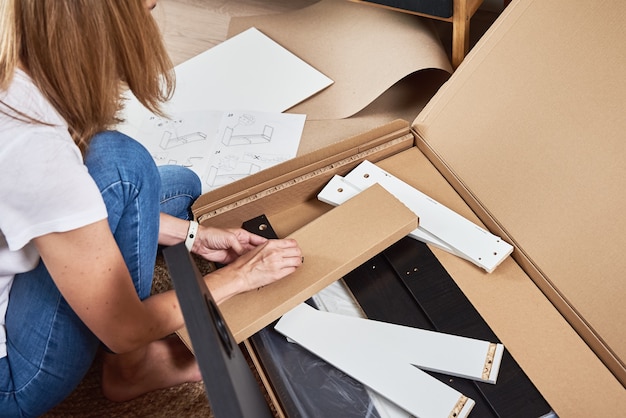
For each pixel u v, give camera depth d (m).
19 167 0.83
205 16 2.12
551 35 1.23
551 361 1.07
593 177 1.13
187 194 1.40
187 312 0.66
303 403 1.07
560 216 1.15
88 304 0.94
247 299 1.12
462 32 1.69
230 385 0.61
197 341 0.64
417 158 1.38
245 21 2.04
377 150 1.37
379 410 1.05
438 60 1.76
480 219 1.27
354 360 1.09
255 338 1.15
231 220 1.29
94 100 0.92
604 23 1.16
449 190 1.32
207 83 1.86
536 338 1.10
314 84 1.81
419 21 1.87
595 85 1.15
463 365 1.07
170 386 1.37
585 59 1.17
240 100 1.80
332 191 1.31
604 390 1.04
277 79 1.84
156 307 1.05
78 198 0.87
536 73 1.23
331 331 1.13
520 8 1.28
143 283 1.16
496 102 1.28
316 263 1.15
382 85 1.75
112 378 1.33
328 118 1.72
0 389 1.10
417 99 1.75
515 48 1.27
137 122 1.76
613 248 1.08
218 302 1.09
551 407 1.03
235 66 1.89
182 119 1.76
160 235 1.23
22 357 1.08
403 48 1.81
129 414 1.36
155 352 1.33
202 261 1.53
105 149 1.00
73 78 0.87
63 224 0.86
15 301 1.07
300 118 1.73
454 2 1.63
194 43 2.03
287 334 1.13
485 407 1.04
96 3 0.84
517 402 1.04
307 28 1.97
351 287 1.21
